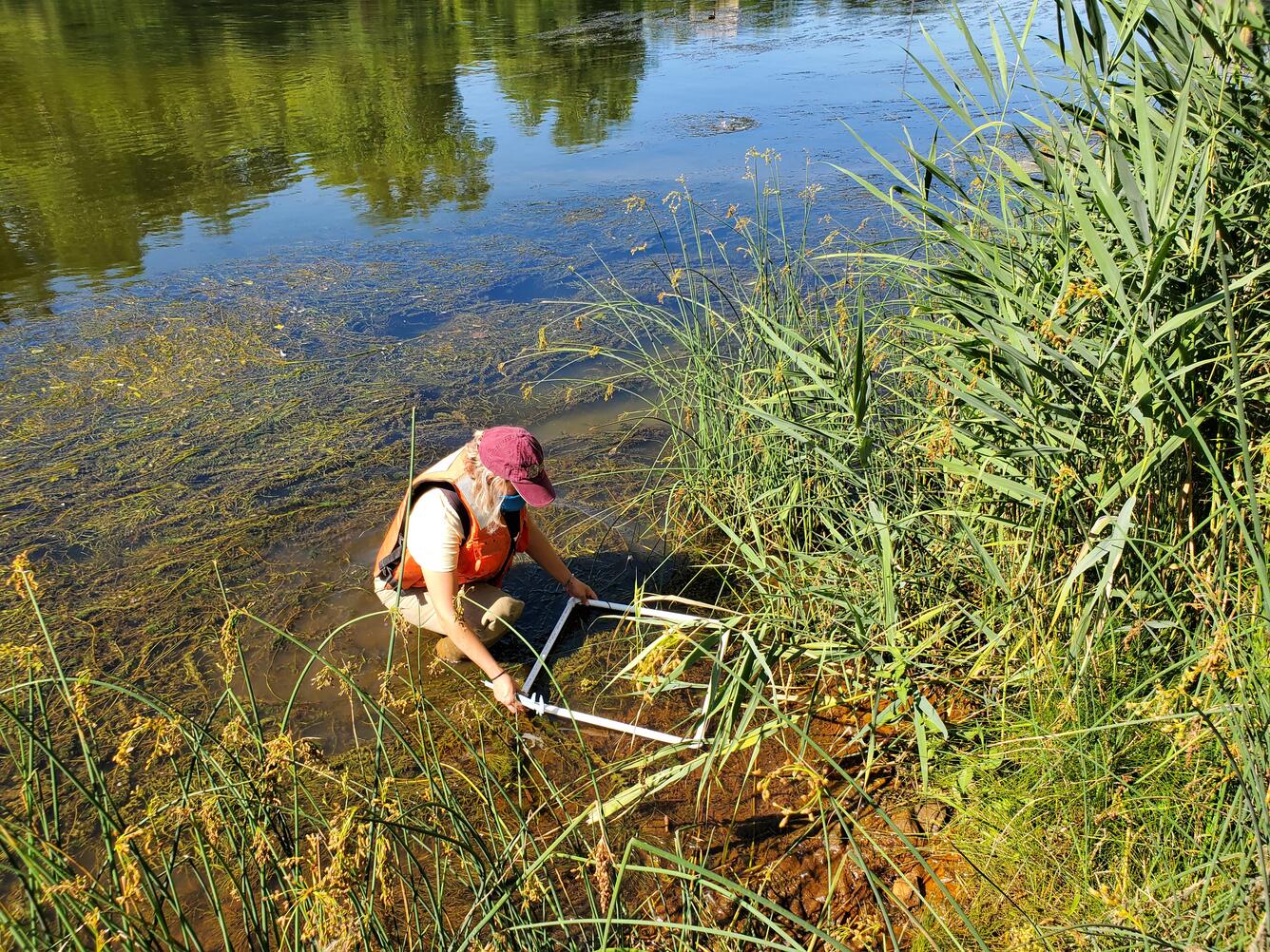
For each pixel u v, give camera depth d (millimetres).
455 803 2713
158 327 7184
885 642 3205
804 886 2883
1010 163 3152
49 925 2729
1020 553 3135
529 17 21375
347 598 4324
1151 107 3107
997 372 2928
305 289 7844
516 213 9430
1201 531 2939
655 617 4082
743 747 3174
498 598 3895
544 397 6191
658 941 2654
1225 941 2070
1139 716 2576
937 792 2949
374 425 5848
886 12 19906
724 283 7355
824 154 10406
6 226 9398
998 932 2531
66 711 3660
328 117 13133
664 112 12930
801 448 4219
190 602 4293
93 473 5328
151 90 14617
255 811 2471
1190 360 2723
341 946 2049
